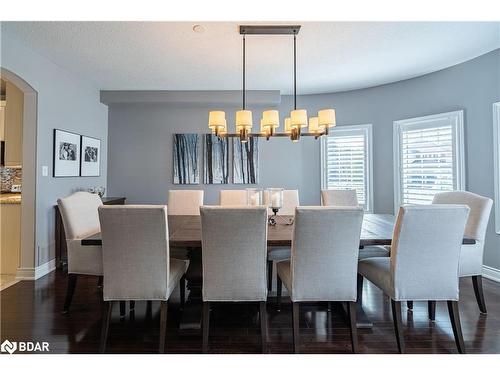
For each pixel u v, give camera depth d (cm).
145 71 388
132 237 186
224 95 467
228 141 503
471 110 347
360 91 467
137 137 502
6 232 341
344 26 272
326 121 268
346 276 192
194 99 467
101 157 479
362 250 298
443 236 188
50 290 300
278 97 468
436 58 345
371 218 299
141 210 182
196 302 259
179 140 500
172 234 221
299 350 196
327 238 188
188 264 292
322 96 493
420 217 185
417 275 192
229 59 346
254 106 498
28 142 327
